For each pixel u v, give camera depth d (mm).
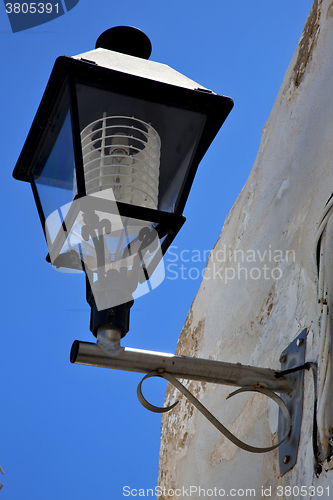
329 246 1662
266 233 2383
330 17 2244
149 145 1786
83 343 1575
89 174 1697
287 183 2291
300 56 2475
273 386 1699
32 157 1870
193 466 2557
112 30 2072
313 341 1714
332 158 1906
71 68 1698
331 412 1483
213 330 2730
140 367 1604
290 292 2012
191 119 1820
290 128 2398
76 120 1660
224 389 2436
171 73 1873
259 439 1967
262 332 2166
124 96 1766
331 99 2045
